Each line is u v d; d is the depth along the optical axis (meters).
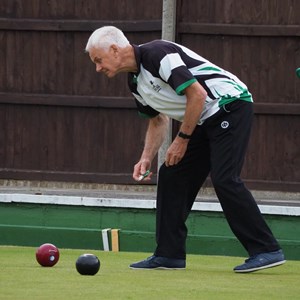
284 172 27.95
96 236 22.25
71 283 14.40
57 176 29.09
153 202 22.38
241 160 16.23
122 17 28.41
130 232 22.03
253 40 27.81
